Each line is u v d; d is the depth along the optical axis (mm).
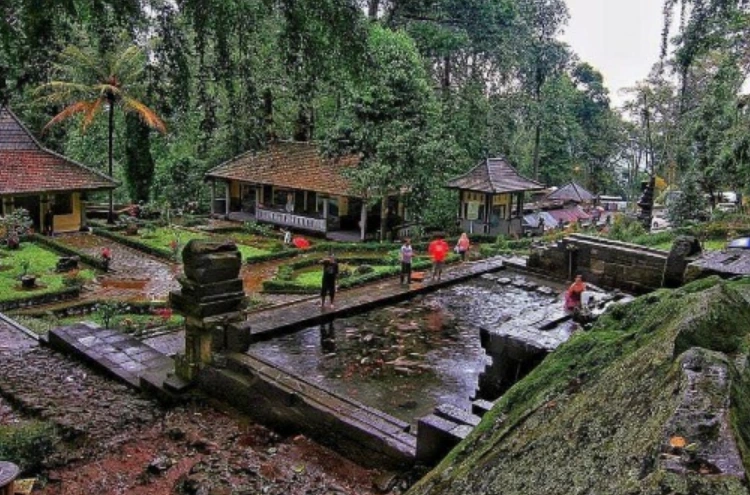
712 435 1520
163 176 34594
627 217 26172
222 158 34250
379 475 6285
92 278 20359
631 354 2664
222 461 6664
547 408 2752
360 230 28125
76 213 28172
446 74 36781
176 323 14672
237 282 8445
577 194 42844
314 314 12008
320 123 29828
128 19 7539
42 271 20656
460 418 6016
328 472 6473
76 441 7137
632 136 50656
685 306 2873
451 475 2729
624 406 2029
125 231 27984
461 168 31531
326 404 7117
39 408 7922
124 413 7961
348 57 7922
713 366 1893
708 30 12836
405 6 33625
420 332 11438
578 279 10680
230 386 7941
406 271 14906
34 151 27750
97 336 10742
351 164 28250
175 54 7707
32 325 14109
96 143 34094
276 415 7434
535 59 44812
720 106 12562
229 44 7871
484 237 28922
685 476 1359
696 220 23938
